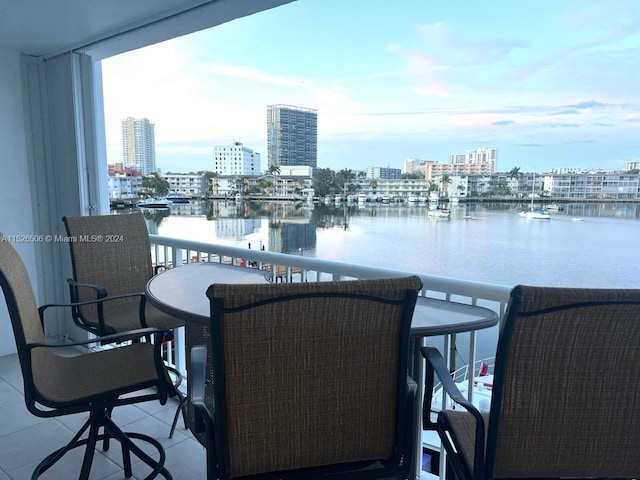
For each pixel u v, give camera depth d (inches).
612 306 40.2
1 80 124.7
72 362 77.0
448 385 50.3
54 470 81.0
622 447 44.9
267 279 83.4
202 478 80.0
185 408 91.3
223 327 41.4
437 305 65.0
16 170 130.1
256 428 45.1
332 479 49.3
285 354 43.6
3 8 95.7
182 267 94.2
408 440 50.1
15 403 105.0
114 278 108.1
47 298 141.4
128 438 78.7
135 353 80.0
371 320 44.8
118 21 103.2
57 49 125.1
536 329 41.6
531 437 44.9
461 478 49.9
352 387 46.6
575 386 43.4
